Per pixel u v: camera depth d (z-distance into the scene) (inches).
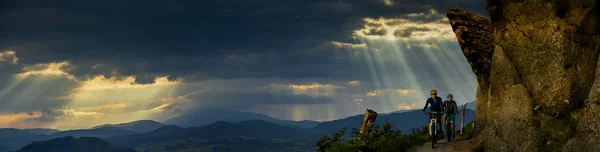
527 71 558.6
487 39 762.8
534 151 528.4
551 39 530.6
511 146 563.2
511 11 580.7
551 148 515.5
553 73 526.3
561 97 516.4
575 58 512.1
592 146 449.7
